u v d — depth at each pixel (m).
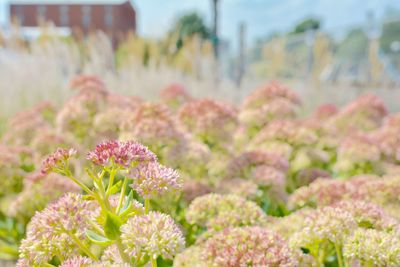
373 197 2.58
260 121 4.66
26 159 4.11
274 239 1.76
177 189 1.44
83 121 4.02
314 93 10.57
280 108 4.63
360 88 11.73
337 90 11.11
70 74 9.11
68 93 7.68
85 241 1.58
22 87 7.39
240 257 1.68
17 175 3.75
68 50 9.23
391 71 15.37
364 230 1.90
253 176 3.25
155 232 1.36
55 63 8.53
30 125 4.79
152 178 1.40
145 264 1.61
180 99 5.48
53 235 1.47
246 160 3.49
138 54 11.49
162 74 9.34
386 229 2.02
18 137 4.78
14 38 9.66
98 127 3.82
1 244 3.47
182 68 11.44
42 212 1.50
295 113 5.00
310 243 1.99
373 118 5.71
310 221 1.97
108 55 9.70
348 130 5.45
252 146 4.24
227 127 3.91
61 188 3.07
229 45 15.16
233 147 4.27
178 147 3.27
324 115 6.48
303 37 15.05
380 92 11.62
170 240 1.35
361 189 2.61
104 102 4.56
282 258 1.64
